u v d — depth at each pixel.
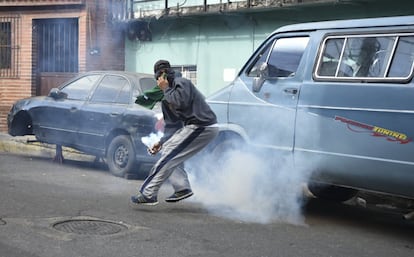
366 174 5.88
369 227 6.55
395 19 5.96
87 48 13.56
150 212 6.56
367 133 5.82
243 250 5.24
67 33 13.97
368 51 6.05
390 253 5.45
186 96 6.29
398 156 5.60
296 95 6.45
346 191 7.73
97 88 9.38
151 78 9.20
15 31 14.10
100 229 5.71
